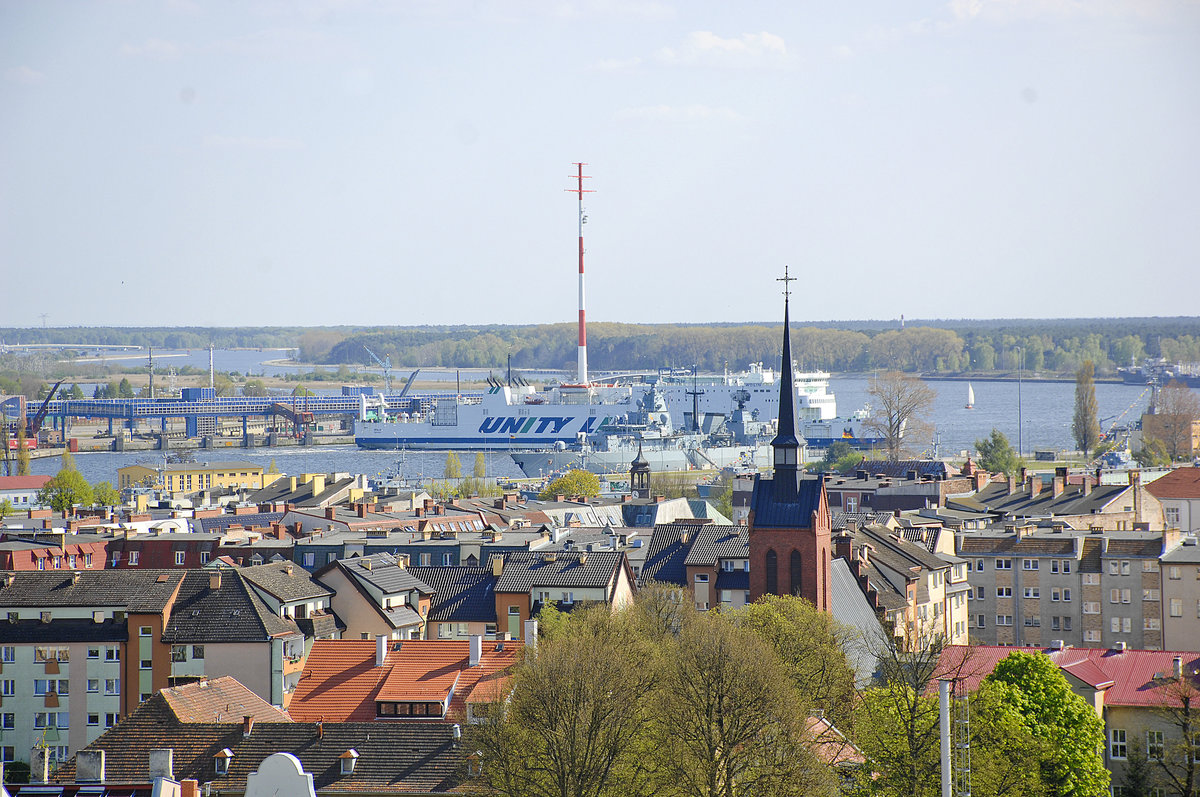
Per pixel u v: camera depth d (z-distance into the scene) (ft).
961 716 461.37
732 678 495.00
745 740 481.87
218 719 490.49
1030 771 463.01
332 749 455.63
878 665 638.94
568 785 447.83
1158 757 554.05
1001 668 537.65
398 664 574.56
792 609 641.40
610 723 469.98
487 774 442.50
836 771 484.74
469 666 569.23
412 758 452.35
